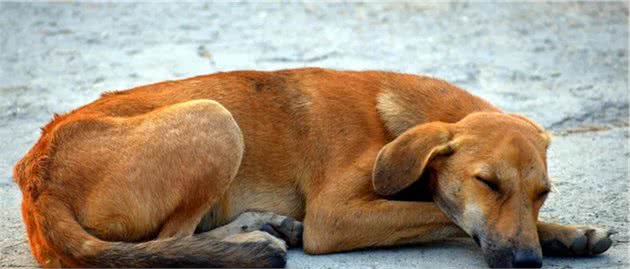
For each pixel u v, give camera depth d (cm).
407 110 1071
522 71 1862
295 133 1070
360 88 1093
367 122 1065
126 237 982
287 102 1085
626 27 2220
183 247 935
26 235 1117
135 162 978
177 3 2342
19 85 1717
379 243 1034
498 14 2309
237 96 1081
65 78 1759
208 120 998
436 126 1000
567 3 2417
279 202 1062
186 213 990
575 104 1664
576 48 2042
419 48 2009
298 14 2272
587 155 1420
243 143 1025
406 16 2281
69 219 946
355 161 1040
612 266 1013
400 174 983
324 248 1029
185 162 984
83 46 1962
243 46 1978
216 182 995
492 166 959
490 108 1077
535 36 2130
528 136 986
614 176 1325
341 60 1895
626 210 1194
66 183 967
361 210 1019
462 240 1087
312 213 1037
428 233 1028
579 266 1012
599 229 1037
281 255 965
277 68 1827
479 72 1850
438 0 2434
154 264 928
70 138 992
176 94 1073
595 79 1825
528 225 949
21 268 1020
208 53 1920
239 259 942
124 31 2078
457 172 979
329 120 1066
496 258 948
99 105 1051
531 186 960
